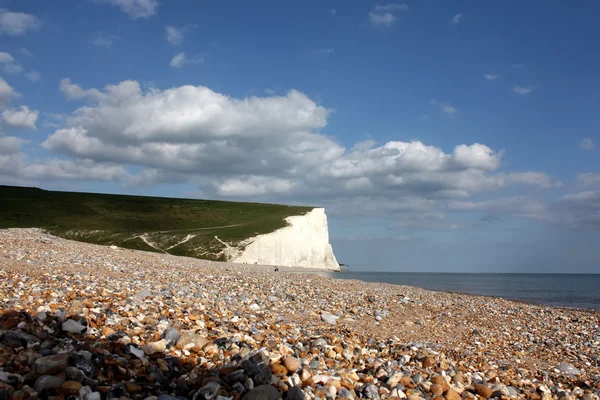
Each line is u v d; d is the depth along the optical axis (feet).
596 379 41.34
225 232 357.41
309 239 403.34
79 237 304.30
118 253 115.75
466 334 58.75
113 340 27.78
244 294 64.28
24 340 24.23
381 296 86.94
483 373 38.34
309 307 63.00
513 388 33.32
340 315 61.05
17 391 18.74
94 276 60.59
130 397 20.58
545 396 32.40
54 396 18.52
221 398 21.31
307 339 40.22
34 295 38.96
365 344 44.50
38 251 84.23
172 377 24.71
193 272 95.25
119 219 378.32
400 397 27.55
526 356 50.19
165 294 53.01
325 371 29.94
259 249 339.16
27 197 394.52
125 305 38.96
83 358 22.45
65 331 27.73
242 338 33.78
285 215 424.05
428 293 118.32
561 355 52.13
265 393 21.97
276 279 101.30
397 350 42.24
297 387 23.54
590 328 72.64
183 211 433.07
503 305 100.73
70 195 427.74
